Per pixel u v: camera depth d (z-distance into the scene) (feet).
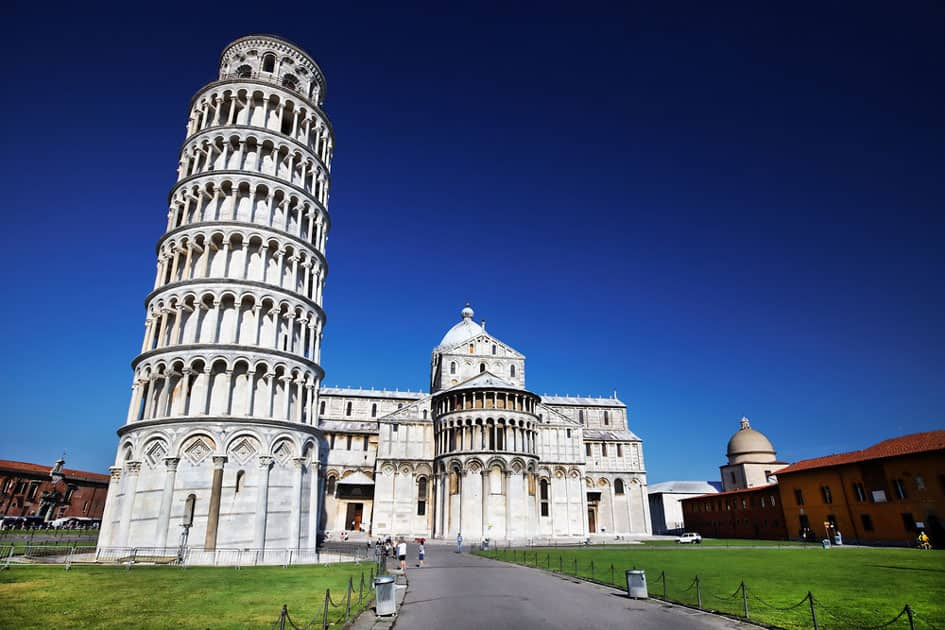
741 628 67.36
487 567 141.28
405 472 284.20
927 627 66.23
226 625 65.10
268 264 170.40
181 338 160.25
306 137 195.42
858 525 236.84
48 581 96.53
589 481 333.01
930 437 222.28
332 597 86.07
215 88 187.73
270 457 150.30
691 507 381.19
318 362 178.70
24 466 347.77
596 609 79.56
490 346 320.70
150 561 131.03
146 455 146.00
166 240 172.65
